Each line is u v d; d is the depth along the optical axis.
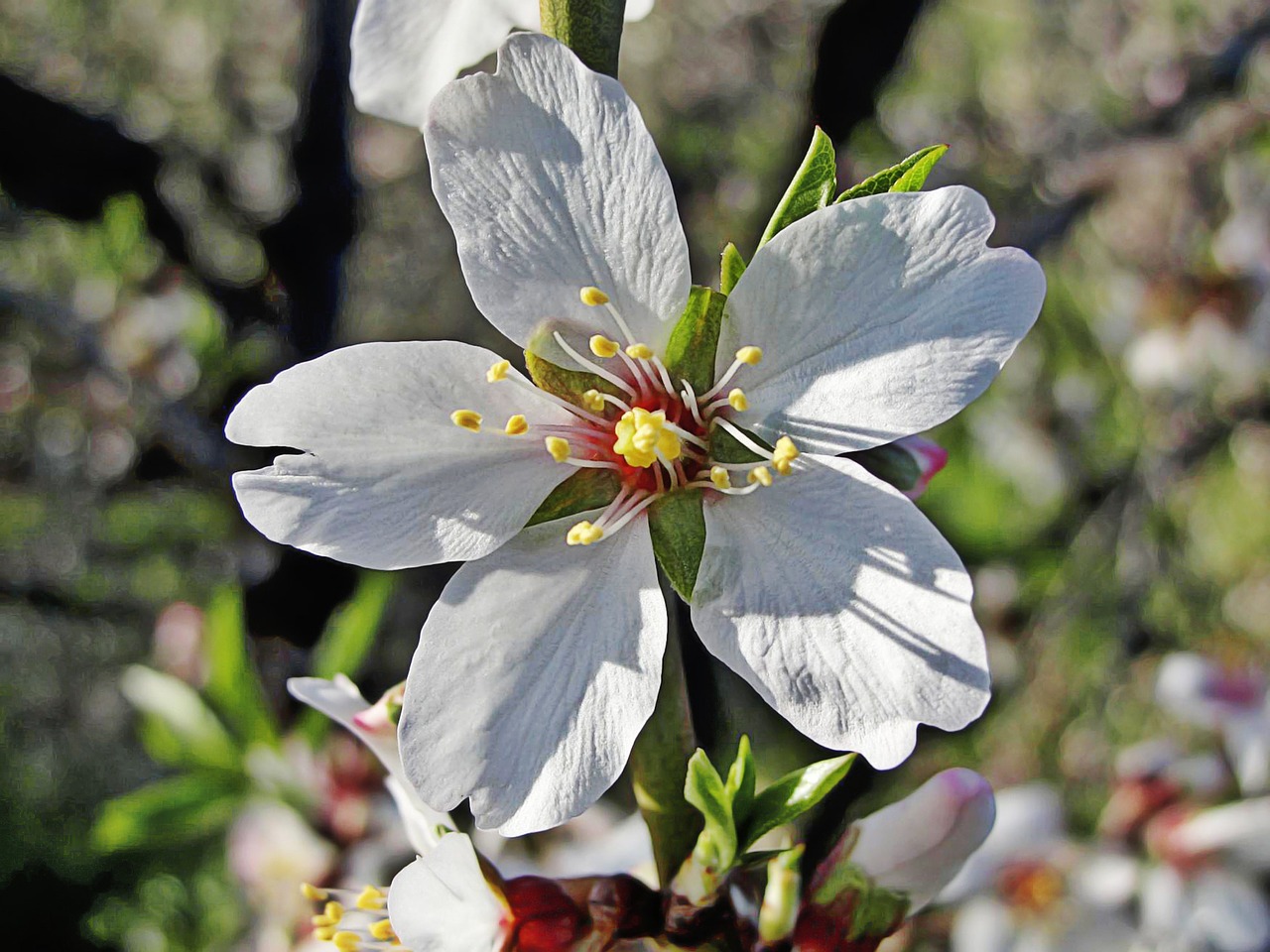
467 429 0.10
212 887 0.24
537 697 0.09
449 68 0.12
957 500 0.31
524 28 0.12
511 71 0.09
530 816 0.09
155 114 0.35
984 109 0.39
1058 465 0.31
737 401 0.10
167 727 0.16
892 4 0.21
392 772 0.11
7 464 0.31
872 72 0.22
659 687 0.10
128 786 0.32
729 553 0.10
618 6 0.10
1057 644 0.29
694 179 0.37
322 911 0.16
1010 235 0.29
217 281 0.25
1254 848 0.20
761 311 0.10
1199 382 0.28
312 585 0.22
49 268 0.29
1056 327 0.31
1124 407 0.30
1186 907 0.19
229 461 0.25
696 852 0.09
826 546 0.09
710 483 0.10
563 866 0.14
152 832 0.16
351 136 0.21
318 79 0.21
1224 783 0.20
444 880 0.09
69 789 0.31
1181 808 0.20
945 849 0.10
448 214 0.09
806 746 0.26
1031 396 0.31
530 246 0.09
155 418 0.26
